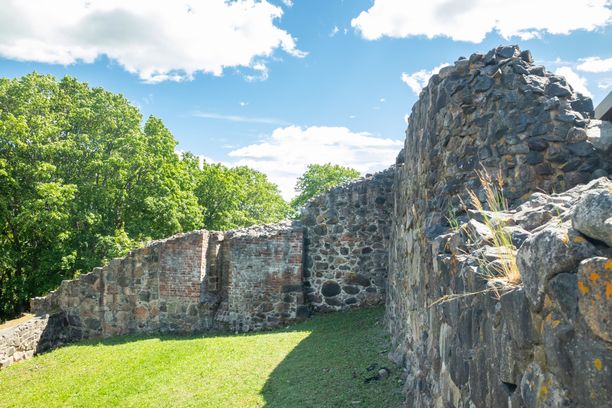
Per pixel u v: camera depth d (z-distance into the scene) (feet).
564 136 15.25
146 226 66.80
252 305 39.78
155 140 73.92
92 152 66.74
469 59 17.60
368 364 23.93
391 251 31.71
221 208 94.73
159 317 41.81
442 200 17.33
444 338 11.41
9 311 65.67
